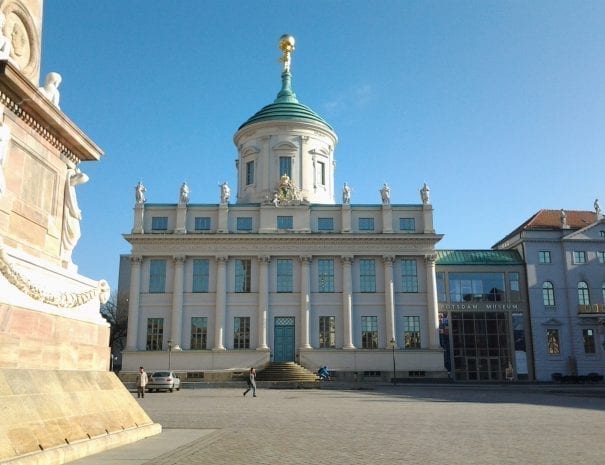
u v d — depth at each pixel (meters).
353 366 60.84
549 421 21.09
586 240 67.12
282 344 62.12
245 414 24.42
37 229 13.56
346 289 62.25
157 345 61.69
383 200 64.94
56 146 14.46
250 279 63.16
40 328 12.05
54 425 10.99
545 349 64.81
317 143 71.81
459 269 66.75
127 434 13.41
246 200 70.50
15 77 12.10
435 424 20.05
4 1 13.27
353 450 13.50
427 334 62.19
